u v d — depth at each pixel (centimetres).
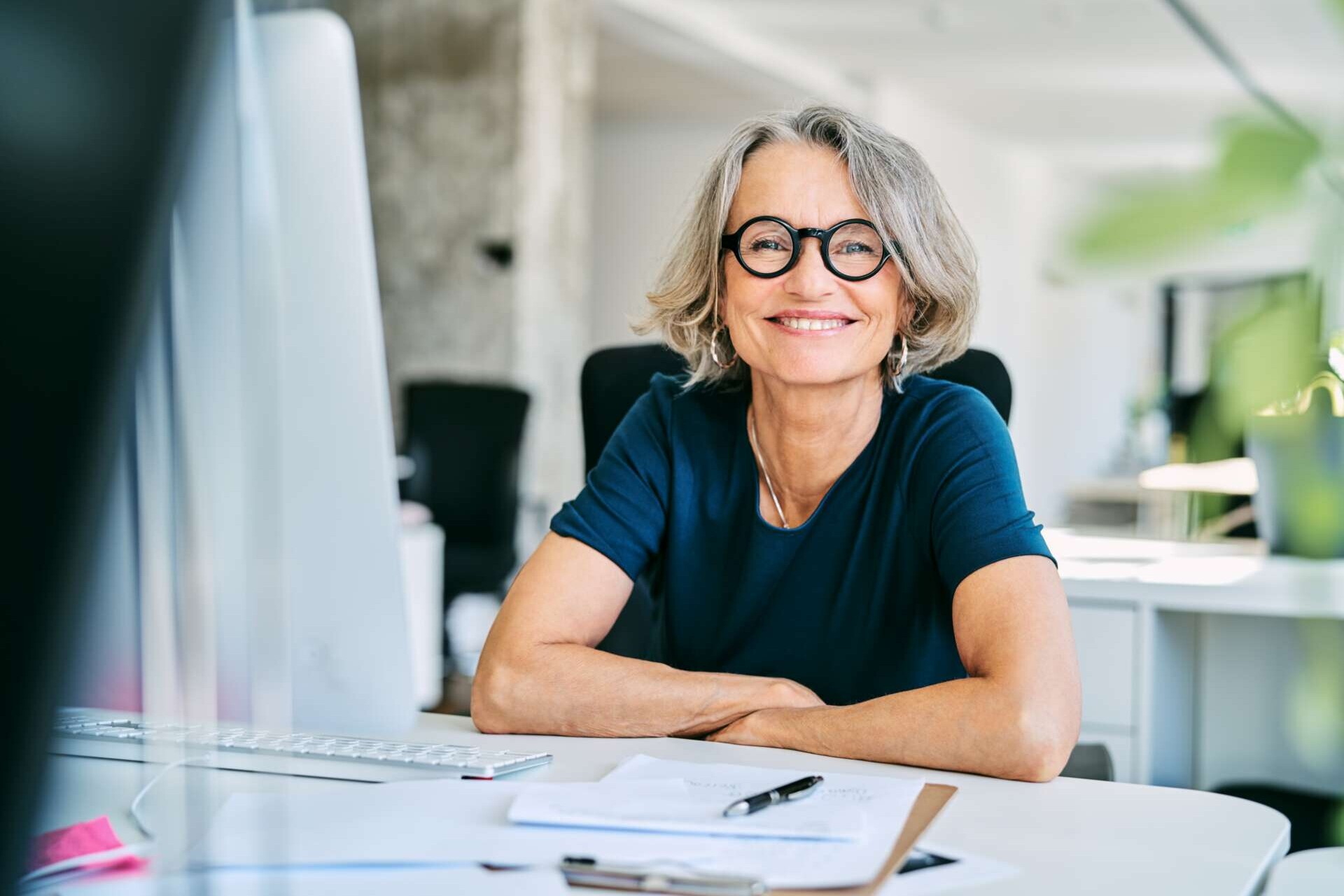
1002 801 96
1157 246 28
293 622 109
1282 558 186
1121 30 786
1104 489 777
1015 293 1200
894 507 135
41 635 27
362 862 76
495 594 507
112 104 27
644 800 85
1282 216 29
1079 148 1179
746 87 893
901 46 846
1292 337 32
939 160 1042
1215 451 39
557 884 72
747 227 132
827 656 138
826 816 81
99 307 27
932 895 74
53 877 75
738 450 144
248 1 62
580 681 121
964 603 120
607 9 724
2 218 26
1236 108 30
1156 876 78
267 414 65
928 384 142
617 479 143
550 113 665
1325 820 163
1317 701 45
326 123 102
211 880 73
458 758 101
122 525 90
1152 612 191
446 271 658
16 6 26
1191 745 214
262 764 102
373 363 104
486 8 650
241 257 65
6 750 27
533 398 570
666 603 146
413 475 514
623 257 1001
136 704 94
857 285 130
